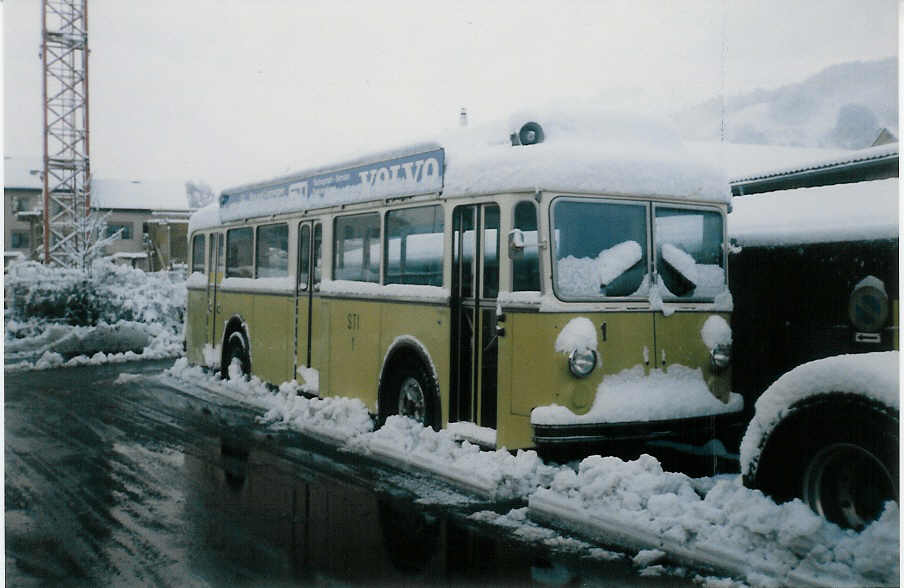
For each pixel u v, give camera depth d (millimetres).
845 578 4129
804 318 6586
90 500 6457
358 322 8641
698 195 6953
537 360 6324
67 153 22578
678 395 6613
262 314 10961
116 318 20438
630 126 7078
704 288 6922
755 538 4637
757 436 4996
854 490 4574
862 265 6164
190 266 13992
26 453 8102
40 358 16375
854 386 4453
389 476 7074
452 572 4836
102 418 10008
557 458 6797
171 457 7906
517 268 6562
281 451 8117
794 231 6715
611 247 6598
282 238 10500
